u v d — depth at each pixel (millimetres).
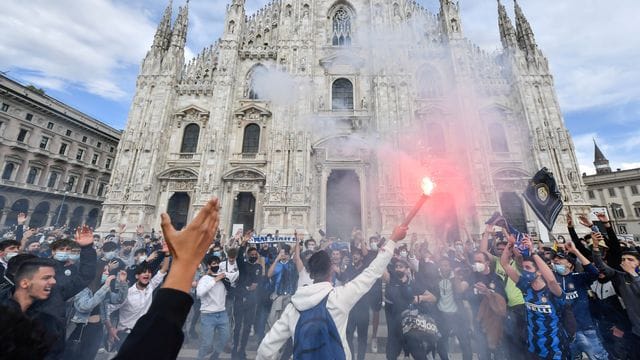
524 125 32781
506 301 7395
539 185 8977
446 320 8500
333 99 35656
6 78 45375
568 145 31328
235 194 32812
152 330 1611
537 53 34906
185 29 39594
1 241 8117
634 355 6867
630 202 65188
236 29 37625
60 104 53562
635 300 6387
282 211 30391
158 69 36562
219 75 35594
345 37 38594
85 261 6133
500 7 38344
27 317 1789
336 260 10016
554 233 28297
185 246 1927
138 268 7949
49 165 51531
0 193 45188
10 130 46344
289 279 11500
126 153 33125
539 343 6012
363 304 8797
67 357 6727
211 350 9898
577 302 7637
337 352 3492
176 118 35750
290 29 37562
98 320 7285
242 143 34625
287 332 3994
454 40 35375
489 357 8336
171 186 33375
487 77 35188
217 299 8227
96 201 59375
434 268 9180
